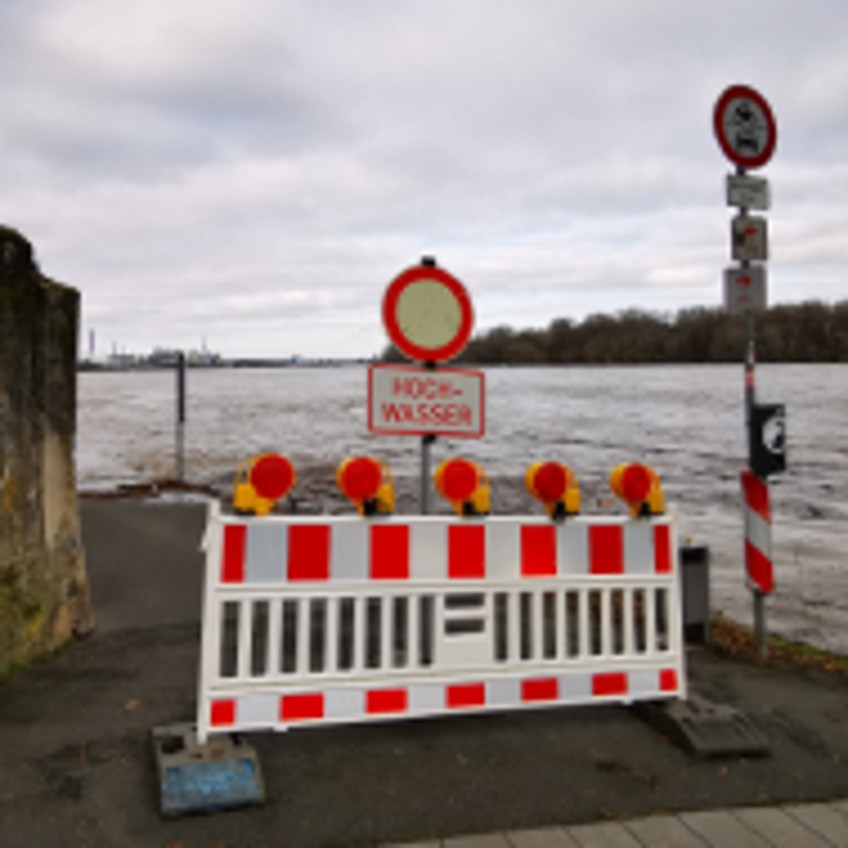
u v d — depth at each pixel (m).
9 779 3.42
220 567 3.71
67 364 5.30
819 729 4.36
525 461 20.88
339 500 13.91
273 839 3.08
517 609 4.16
